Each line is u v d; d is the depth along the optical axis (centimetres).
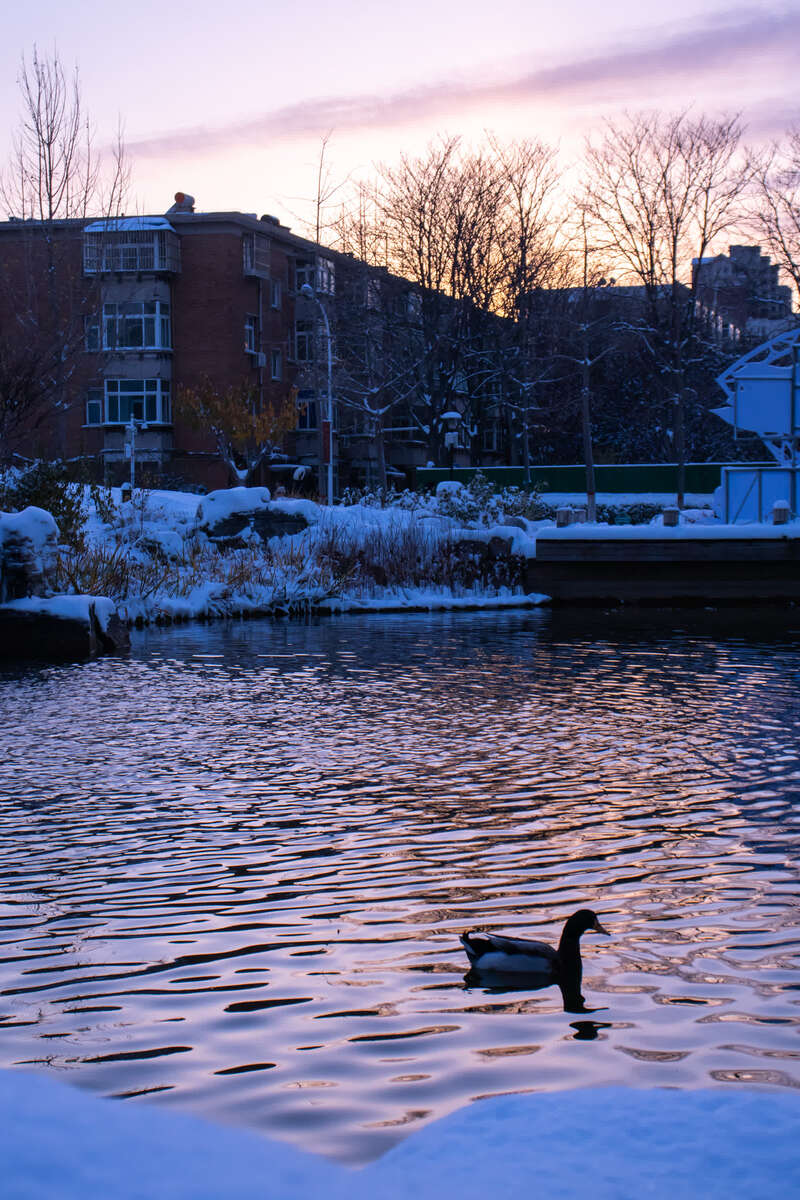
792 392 4084
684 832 1022
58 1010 666
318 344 5291
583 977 706
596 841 1000
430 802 1136
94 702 1745
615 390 7156
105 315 6247
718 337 7244
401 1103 541
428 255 6325
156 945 771
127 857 966
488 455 8125
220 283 6388
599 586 3519
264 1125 520
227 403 5825
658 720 1554
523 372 6431
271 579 3259
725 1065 580
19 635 2316
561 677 1973
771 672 2017
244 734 1483
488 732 1482
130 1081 571
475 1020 643
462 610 3328
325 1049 606
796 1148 316
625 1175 299
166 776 1252
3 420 3472
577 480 6203
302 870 927
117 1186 253
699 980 698
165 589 3083
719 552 3472
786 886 875
